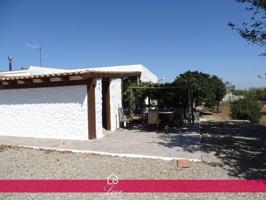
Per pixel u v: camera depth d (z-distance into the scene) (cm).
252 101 2712
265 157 974
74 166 909
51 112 1425
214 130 1611
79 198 657
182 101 1959
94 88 1347
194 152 1033
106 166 901
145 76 2408
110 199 648
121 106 1764
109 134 1462
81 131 1357
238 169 843
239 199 629
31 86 1470
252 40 1087
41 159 1011
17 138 1434
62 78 1384
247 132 1527
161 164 911
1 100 1562
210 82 2811
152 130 1569
